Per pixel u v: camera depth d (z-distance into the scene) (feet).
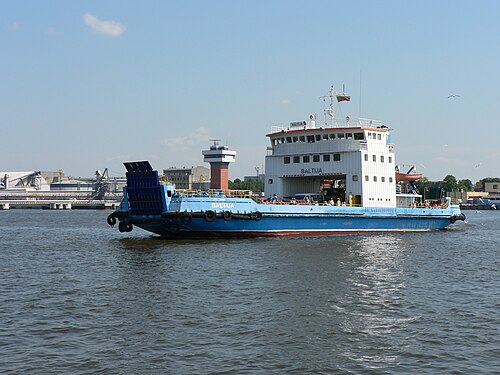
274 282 117.19
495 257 169.07
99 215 574.56
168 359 70.79
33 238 237.25
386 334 81.76
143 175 188.44
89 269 137.59
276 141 246.27
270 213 197.67
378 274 129.39
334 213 213.87
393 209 234.17
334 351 74.33
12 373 66.08
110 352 73.20
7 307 96.53
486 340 79.51
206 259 148.77
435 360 71.56
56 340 77.87
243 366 68.69
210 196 192.85
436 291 112.27
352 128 227.20
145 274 127.65
